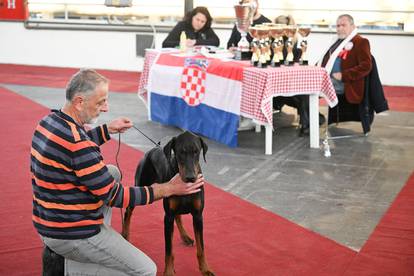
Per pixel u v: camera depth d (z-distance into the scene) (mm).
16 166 5926
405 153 6523
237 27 7250
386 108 7238
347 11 11539
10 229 4297
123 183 5434
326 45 11531
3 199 4949
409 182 5488
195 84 7043
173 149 3242
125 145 6793
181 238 4125
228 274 3633
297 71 6234
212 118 6875
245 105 6328
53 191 2719
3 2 14109
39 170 2713
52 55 14086
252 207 4816
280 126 7836
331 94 6555
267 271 3678
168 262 3502
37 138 2748
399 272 3666
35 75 12695
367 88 7133
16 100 9648
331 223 4488
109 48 13500
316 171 5832
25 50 14289
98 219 2844
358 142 7023
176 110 7445
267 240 4156
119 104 9391
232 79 6461
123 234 4074
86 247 2809
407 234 4266
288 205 4875
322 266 3754
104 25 13414
